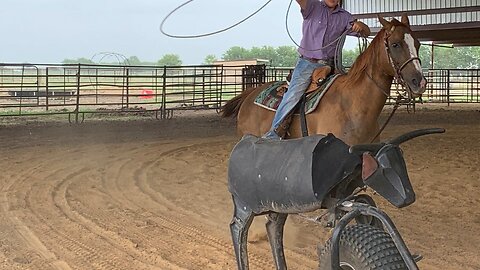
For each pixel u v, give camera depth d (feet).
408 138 9.55
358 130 18.61
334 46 19.89
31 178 30.53
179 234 20.49
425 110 76.84
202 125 59.06
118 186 28.76
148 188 28.35
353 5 89.04
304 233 20.33
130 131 53.26
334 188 9.98
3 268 17.01
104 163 35.40
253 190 11.05
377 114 18.83
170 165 34.81
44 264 17.40
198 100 71.10
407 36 18.21
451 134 48.67
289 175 9.97
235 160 11.66
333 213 9.91
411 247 18.58
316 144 9.75
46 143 44.50
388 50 18.20
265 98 21.39
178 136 49.52
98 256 18.13
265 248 18.79
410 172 31.53
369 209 8.97
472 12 76.84
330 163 9.63
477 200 24.91
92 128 55.72
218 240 19.75
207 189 28.07
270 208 10.84
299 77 19.77
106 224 21.84
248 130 22.33
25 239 19.94
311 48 19.75
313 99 19.13
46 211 23.81
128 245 19.25
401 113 71.56
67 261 17.66
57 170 32.89
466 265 16.88
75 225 21.71
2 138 47.44
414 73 18.02
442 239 19.40
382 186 9.09
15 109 79.00
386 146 9.25
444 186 27.78
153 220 22.41
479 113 70.23
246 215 11.68
